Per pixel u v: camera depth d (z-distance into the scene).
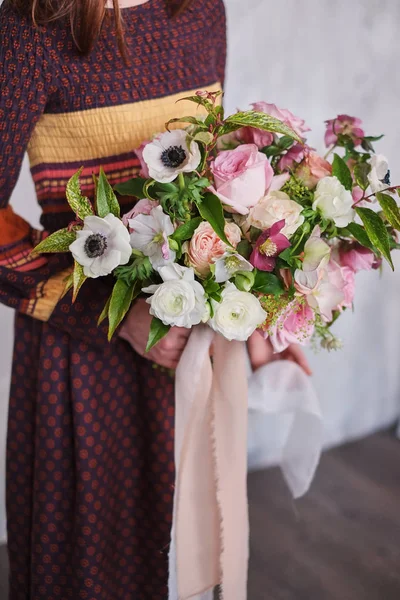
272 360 1.08
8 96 0.84
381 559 1.71
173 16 0.92
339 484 2.02
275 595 1.58
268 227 0.73
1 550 1.75
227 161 0.74
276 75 1.75
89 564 1.04
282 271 0.76
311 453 1.07
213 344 0.90
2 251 0.92
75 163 0.93
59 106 0.88
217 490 0.96
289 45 1.73
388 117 1.94
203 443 0.95
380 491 1.99
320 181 0.76
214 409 0.94
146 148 0.73
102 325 0.93
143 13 0.90
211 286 0.73
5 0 0.84
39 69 0.84
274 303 0.79
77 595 1.06
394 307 2.15
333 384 2.13
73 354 0.97
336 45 1.79
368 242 0.77
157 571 1.15
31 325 1.02
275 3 1.67
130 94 0.90
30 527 1.10
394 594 1.60
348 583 1.63
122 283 0.75
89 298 0.93
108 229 0.70
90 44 0.84
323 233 0.81
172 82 0.93
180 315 0.72
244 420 0.94
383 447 2.22
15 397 1.05
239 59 1.68
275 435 2.09
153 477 1.09
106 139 0.91
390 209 0.76
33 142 0.92
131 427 1.07
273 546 1.75
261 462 2.10
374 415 2.28
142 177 0.80
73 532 1.04
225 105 1.71
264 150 0.81
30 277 0.92
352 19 1.79
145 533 1.13
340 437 2.23
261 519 1.85
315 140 1.87
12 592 1.16
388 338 2.18
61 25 0.84
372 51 1.85
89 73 0.87
